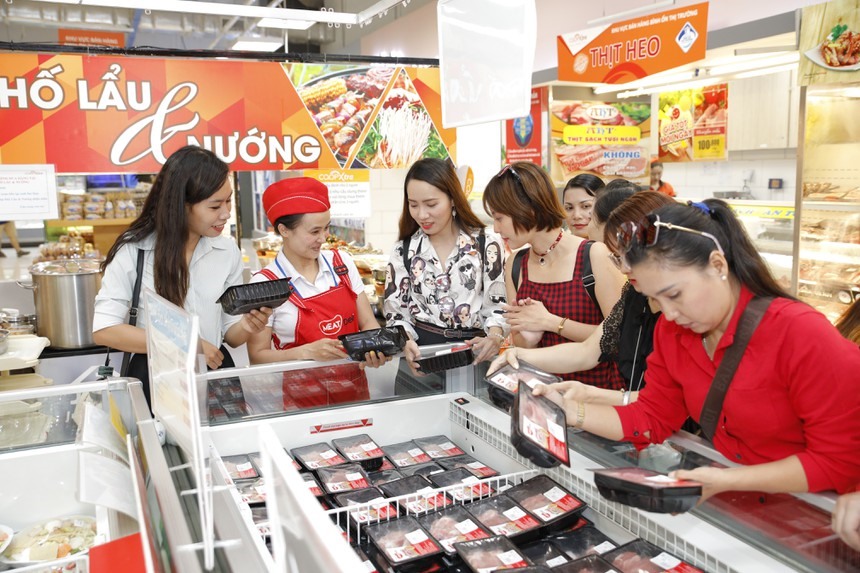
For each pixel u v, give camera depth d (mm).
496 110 2061
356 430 1984
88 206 7051
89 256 5711
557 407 1528
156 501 1267
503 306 2369
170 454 1554
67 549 1585
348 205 4496
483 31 2084
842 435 1220
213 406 1895
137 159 3602
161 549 1157
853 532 1094
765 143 5535
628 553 1311
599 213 2381
